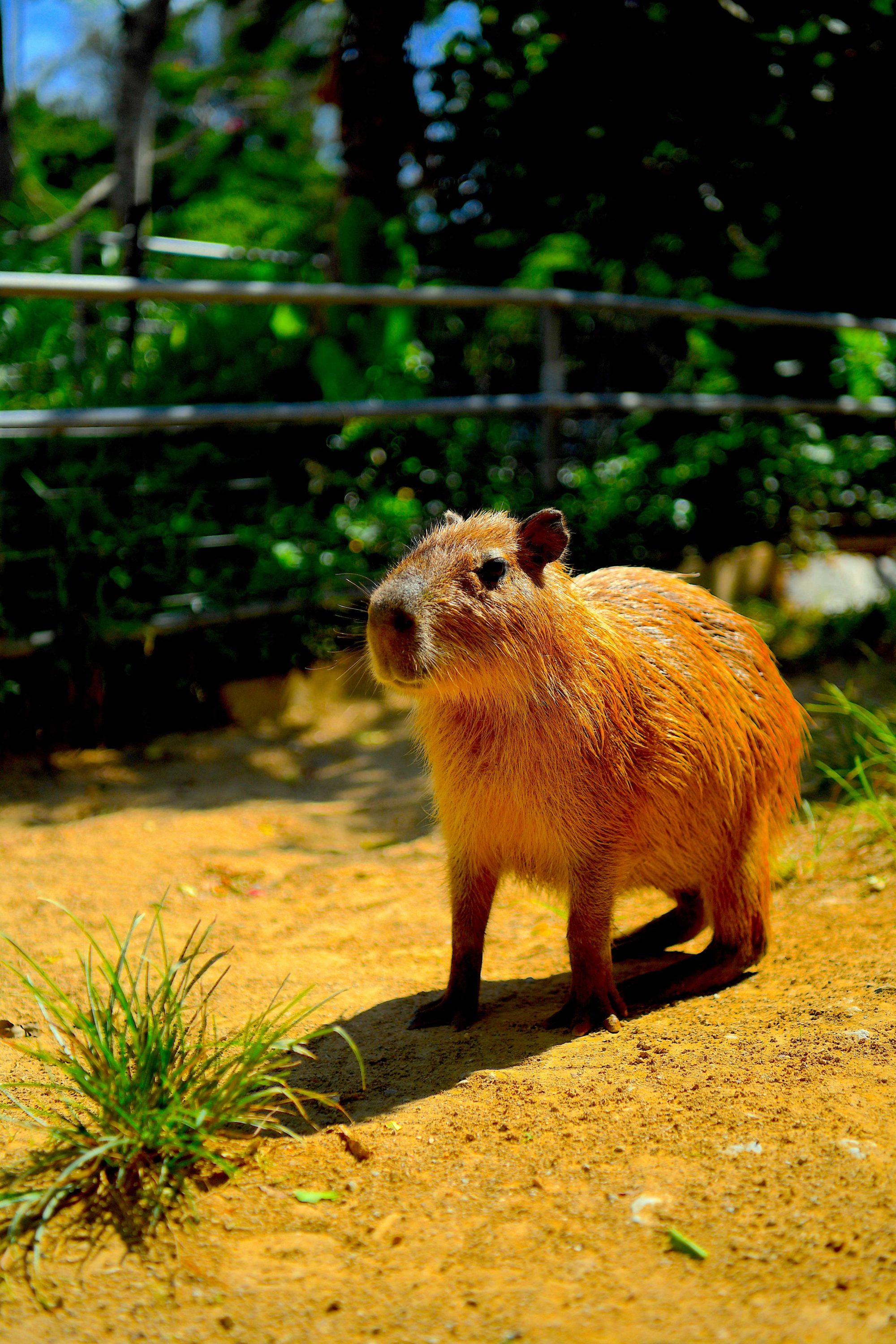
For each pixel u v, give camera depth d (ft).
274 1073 10.39
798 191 33.01
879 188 32.81
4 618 21.31
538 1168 8.30
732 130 31.65
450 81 33.63
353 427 26.76
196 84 58.59
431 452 28.19
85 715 21.81
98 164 59.26
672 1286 6.87
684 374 35.63
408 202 36.65
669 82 31.17
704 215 33.63
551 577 10.96
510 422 29.68
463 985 11.59
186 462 23.75
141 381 25.04
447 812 11.30
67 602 21.17
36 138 60.13
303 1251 7.56
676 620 12.17
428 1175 8.37
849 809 16.40
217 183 57.77
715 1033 10.50
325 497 26.55
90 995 9.95
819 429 33.35
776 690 12.84
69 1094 9.79
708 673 11.96
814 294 35.29
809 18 30.42
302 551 24.54
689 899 13.64
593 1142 8.55
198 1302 7.07
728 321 34.73
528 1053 10.55
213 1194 8.28
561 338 35.37
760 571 29.78
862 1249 6.99
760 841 12.45
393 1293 7.04
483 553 10.43
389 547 25.44
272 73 60.39
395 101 28.27
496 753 10.75
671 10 30.63
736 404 30.55
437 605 10.10
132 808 19.24
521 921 14.98
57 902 15.03
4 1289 7.25
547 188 33.65
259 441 25.94
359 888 15.96
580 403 27.89
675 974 12.19
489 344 34.47
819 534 32.73
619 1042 10.59
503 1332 6.59
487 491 27.40
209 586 23.32
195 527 23.52
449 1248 7.46
